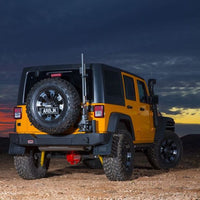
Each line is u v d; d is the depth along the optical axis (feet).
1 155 51.34
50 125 24.11
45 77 26.50
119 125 27.09
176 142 34.83
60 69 26.13
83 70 24.57
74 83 25.64
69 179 26.96
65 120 23.86
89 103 24.81
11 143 27.02
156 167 33.55
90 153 27.02
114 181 25.39
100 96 24.77
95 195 19.52
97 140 24.27
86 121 24.38
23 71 27.20
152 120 32.22
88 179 26.86
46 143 25.44
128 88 28.68
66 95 23.94
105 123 24.68
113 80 26.43
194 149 65.36
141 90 31.40
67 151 27.20
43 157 27.73
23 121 26.27
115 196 19.11
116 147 25.18
